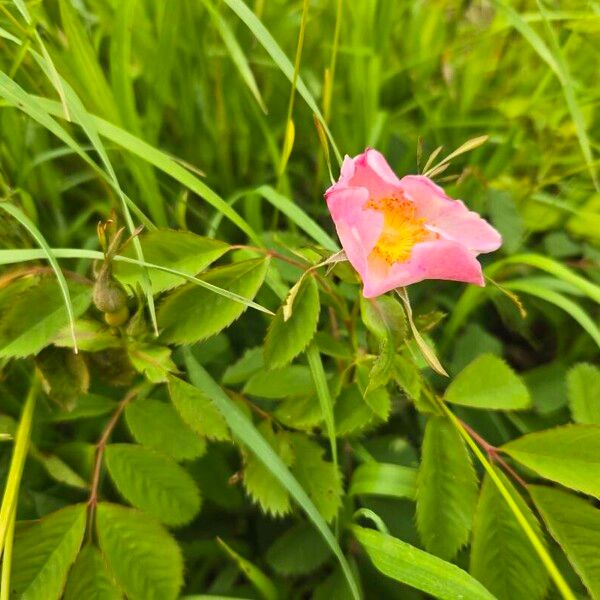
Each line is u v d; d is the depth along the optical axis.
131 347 0.14
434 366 0.12
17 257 0.13
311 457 0.15
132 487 0.14
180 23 0.21
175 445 0.15
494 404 0.14
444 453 0.14
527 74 0.25
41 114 0.14
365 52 0.22
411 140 0.24
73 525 0.13
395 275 0.12
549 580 0.13
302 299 0.14
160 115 0.21
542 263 0.17
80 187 0.23
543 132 0.23
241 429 0.14
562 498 0.13
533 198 0.21
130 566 0.13
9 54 0.19
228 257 0.18
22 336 0.14
